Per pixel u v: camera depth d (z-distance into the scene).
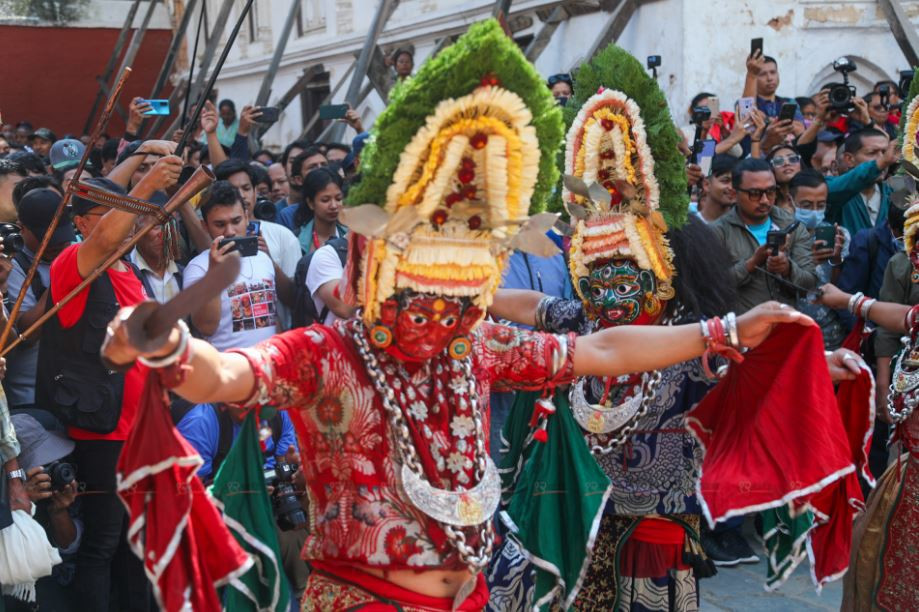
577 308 3.57
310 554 2.53
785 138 6.88
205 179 3.80
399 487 2.45
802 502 2.97
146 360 2.03
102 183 4.28
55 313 3.99
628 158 3.41
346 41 13.25
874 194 6.76
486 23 2.36
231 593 2.62
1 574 3.65
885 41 9.53
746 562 5.54
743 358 2.90
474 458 2.52
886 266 5.29
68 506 4.04
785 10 9.08
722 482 2.93
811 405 2.87
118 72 17.05
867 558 3.81
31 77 16.72
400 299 2.41
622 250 3.38
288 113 14.66
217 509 2.43
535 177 2.46
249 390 2.29
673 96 8.84
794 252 5.63
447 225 2.41
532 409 3.46
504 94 2.38
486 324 2.73
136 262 4.77
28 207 4.61
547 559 3.15
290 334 2.42
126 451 2.14
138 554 2.16
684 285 3.46
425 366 2.52
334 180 5.86
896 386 3.72
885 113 8.19
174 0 17.25
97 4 17.02
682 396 3.40
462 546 2.44
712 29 8.78
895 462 3.78
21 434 3.92
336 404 2.45
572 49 10.01
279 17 14.85
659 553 3.47
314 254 4.90
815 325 2.80
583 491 3.13
